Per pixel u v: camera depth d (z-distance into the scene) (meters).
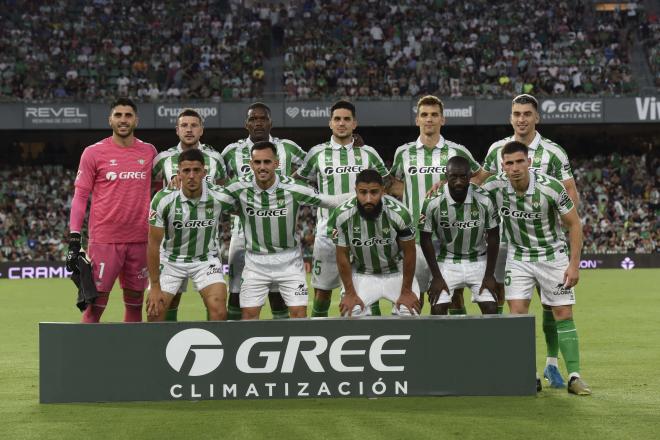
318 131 30.31
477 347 6.05
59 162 30.55
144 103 26.25
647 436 4.95
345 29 30.59
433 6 31.28
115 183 7.21
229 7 31.16
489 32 30.28
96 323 5.96
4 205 28.66
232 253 8.29
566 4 31.14
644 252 27.30
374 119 26.80
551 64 29.19
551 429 5.12
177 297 7.75
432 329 6.04
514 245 6.75
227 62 29.25
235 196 7.10
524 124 6.98
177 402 5.95
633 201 29.59
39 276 25.55
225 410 5.70
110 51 29.11
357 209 6.79
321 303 8.21
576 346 6.45
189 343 5.96
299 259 7.36
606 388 6.55
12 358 8.60
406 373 6.03
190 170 6.68
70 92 27.75
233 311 8.32
